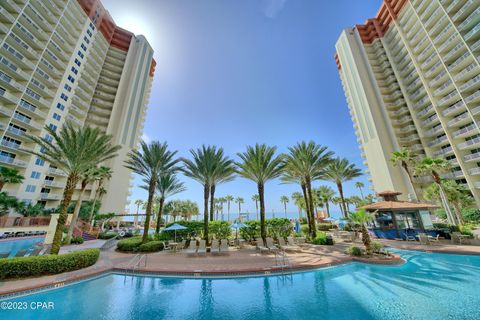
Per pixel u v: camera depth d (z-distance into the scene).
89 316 6.68
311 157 20.97
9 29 35.12
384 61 50.75
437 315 6.10
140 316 6.68
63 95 43.22
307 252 14.64
